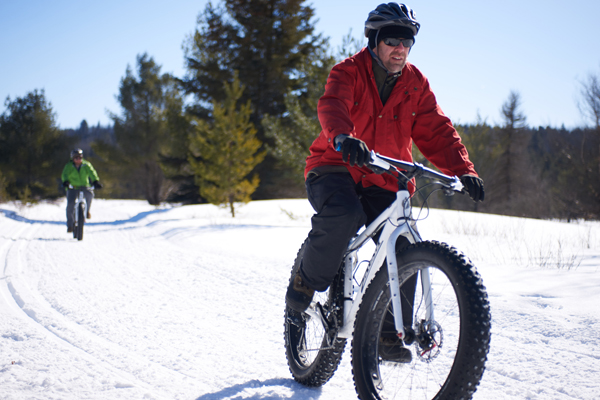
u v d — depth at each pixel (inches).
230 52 1155.3
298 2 1129.4
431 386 95.3
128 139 1440.7
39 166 1353.3
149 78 1451.8
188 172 1251.2
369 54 98.0
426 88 103.3
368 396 87.7
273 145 1131.9
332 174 99.8
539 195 1235.9
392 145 101.0
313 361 106.8
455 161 95.9
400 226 87.4
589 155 916.6
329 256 95.2
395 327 83.0
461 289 71.6
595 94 872.9
